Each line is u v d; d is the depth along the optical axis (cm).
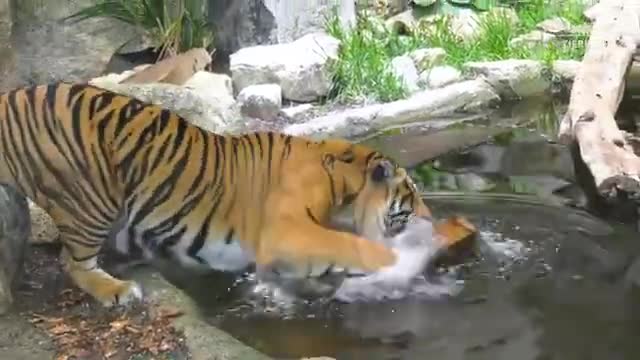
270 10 1148
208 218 639
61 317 612
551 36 1220
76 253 631
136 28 1116
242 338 599
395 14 1344
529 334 600
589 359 573
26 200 672
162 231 645
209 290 646
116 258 674
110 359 568
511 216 759
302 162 644
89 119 615
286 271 634
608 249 704
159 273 660
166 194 633
